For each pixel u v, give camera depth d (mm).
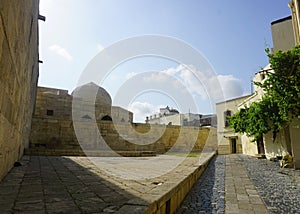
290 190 5668
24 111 7699
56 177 4559
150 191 3342
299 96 8891
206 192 5387
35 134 16859
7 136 3848
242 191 5527
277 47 13141
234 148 24969
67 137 17969
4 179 3963
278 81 9586
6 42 2861
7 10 2684
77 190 3336
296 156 10117
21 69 4902
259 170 9648
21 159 8320
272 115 11547
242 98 24562
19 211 2184
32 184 3656
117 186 3758
